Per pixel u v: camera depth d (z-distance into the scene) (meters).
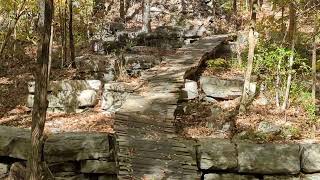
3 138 7.68
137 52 15.42
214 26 19.08
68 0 13.96
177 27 17.25
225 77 11.52
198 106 10.23
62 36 14.55
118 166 6.97
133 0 22.11
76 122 9.78
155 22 20.12
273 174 7.11
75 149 7.35
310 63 12.27
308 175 7.11
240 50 13.95
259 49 12.12
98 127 9.34
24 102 11.72
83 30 18.14
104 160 7.39
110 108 10.38
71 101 10.65
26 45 16.84
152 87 9.96
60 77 13.30
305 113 9.71
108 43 16.30
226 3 21.17
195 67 11.62
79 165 7.48
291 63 9.98
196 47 14.19
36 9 12.27
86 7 18.62
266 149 7.12
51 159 7.34
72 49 14.22
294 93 10.45
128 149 7.02
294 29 10.22
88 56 14.81
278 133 8.68
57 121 9.89
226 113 9.80
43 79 5.53
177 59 12.54
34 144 5.56
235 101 10.62
